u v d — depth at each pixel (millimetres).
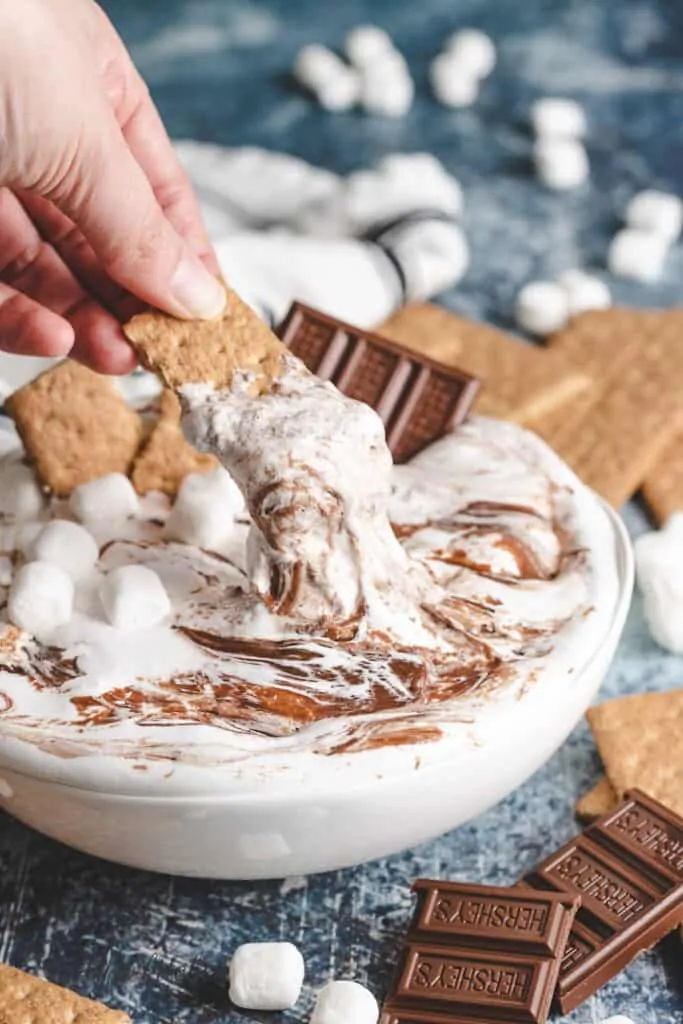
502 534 563
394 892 551
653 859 538
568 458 680
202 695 524
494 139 881
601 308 760
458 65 911
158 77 940
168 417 582
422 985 513
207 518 559
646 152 867
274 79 936
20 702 521
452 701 522
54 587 537
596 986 521
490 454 591
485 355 727
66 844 541
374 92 903
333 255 738
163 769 501
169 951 537
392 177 784
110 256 527
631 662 619
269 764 504
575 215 825
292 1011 523
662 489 671
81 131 505
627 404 706
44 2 503
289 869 526
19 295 555
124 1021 512
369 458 525
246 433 521
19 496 577
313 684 525
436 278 756
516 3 1005
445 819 524
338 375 605
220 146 871
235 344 536
